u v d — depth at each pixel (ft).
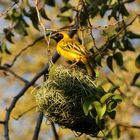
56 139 47.67
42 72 47.01
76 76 37.58
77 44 42.80
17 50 72.84
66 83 37.24
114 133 52.29
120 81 57.93
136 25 67.26
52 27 68.28
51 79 37.60
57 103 37.01
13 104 45.96
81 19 44.96
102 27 37.88
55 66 37.70
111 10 46.21
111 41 45.75
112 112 33.71
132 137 67.26
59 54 44.27
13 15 49.60
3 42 50.42
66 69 37.86
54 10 68.64
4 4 71.15
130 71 62.75
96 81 38.22
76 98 36.94
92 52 46.11
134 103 55.62
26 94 66.69
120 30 45.83
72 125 37.40
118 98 33.63
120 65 46.29
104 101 33.55
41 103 37.35
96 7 46.19
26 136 71.31
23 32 49.96
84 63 42.16
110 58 46.14
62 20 49.60
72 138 54.44
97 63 44.39
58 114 37.14
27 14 49.03
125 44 47.06
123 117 64.28
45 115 37.52
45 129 70.85
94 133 37.68
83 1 40.78
